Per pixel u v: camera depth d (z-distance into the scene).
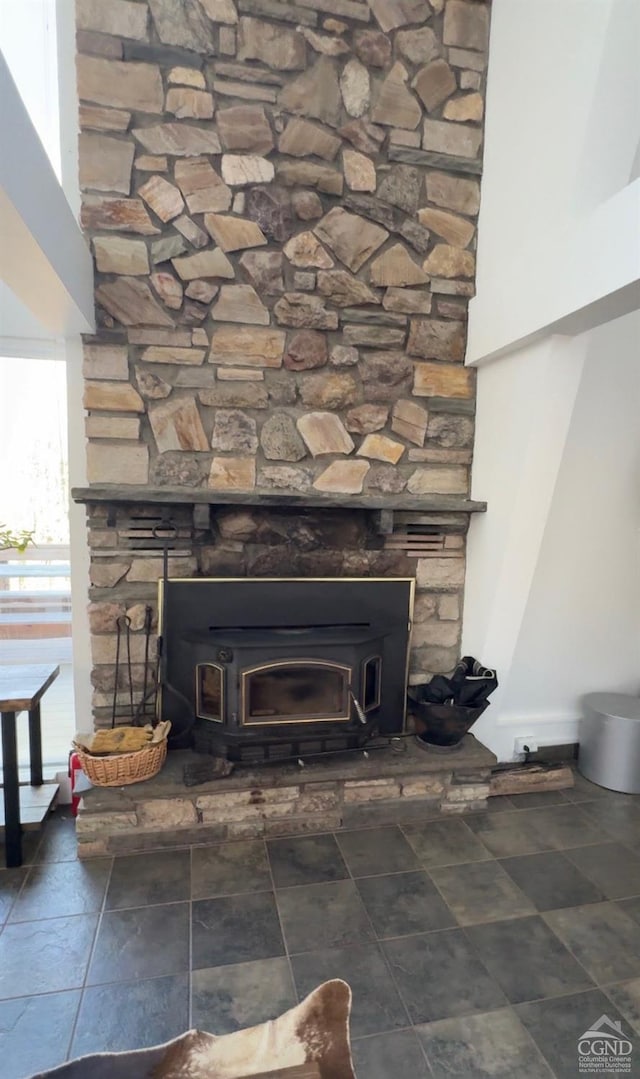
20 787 2.21
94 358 2.03
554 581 2.39
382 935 1.64
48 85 2.04
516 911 1.75
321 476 2.27
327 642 2.09
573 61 1.80
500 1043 1.32
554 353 1.92
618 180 1.81
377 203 2.20
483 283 2.25
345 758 2.18
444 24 2.18
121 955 1.55
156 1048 1.29
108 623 2.15
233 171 2.06
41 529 2.46
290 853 2.00
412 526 2.43
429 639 2.50
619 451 2.21
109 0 1.89
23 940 1.59
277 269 2.14
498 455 2.23
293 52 2.05
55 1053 1.28
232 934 1.63
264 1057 1.27
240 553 2.25
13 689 1.92
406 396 2.33
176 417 2.11
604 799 2.43
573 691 2.69
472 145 2.28
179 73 1.97
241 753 2.10
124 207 1.99
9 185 1.13
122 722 2.21
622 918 1.73
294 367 2.20
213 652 2.07
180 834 2.02
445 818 2.25
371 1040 1.32
